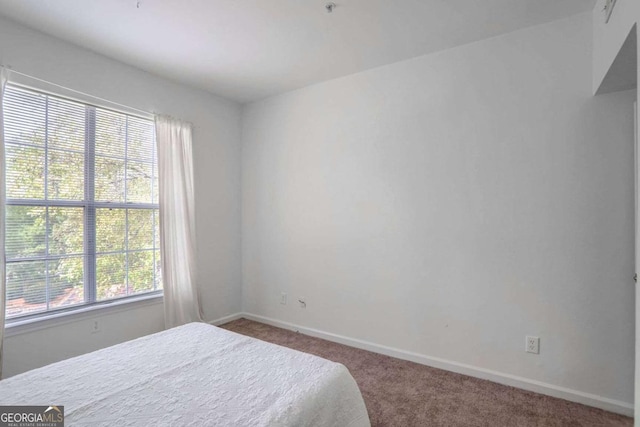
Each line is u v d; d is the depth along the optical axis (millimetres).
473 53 2438
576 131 2084
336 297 3125
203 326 2092
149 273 3023
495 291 2350
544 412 1981
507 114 2305
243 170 3867
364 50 2580
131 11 2078
